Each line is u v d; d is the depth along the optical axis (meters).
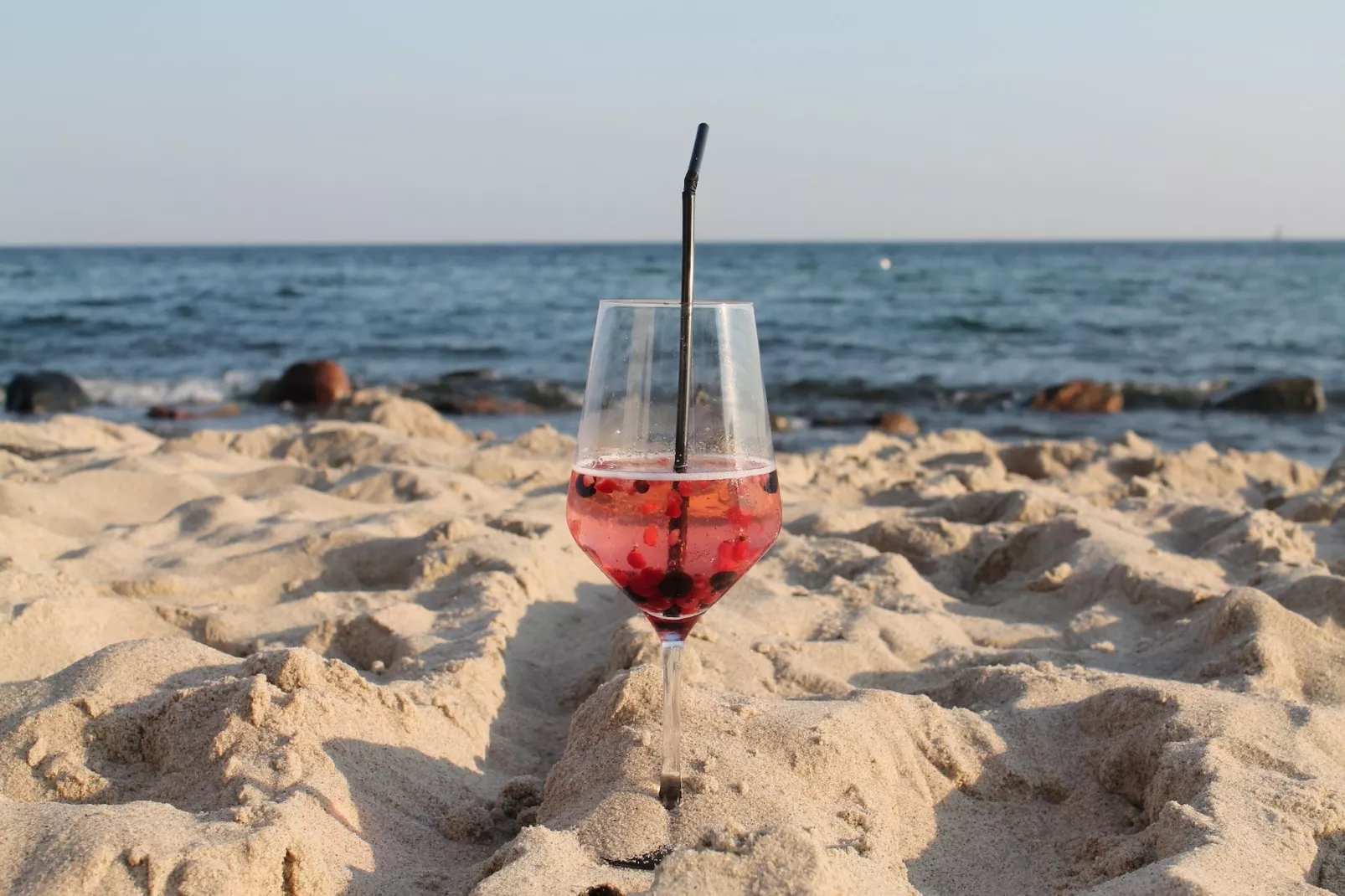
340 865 0.75
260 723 0.83
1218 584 1.33
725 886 0.67
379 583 1.41
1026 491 1.85
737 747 0.81
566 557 1.45
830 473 2.39
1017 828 0.86
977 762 0.89
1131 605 1.27
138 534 1.55
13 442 2.46
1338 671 1.02
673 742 0.76
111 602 1.15
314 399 4.80
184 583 1.31
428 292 12.66
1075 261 24.30
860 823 0.78
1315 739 0.87
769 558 1.49
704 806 0.76
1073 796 0.88
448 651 1.08
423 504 1.76
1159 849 0.78
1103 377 5.91
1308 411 4.71
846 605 1.29
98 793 0.82
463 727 0.93
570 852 0.73
